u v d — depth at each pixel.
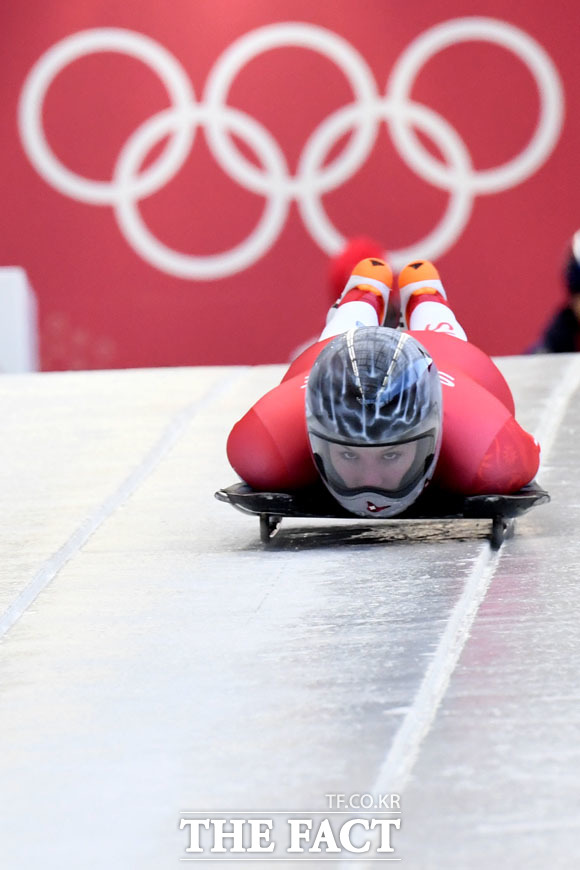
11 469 19.36
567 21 44.78
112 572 13.30
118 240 46.28
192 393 25.69
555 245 45.81
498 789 7.41
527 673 9.38
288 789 7.58
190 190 45.94
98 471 18.84
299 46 45.12
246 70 45.28
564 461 17.92
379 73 45.16
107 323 46.81
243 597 11.96
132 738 8.55
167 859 6.86
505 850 6.70
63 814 7.46
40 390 27.27
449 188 45.66
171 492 17.36
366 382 12.23
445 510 13.41
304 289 46.28
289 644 10.38
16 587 12.67
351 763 7.89
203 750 8.26
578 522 14.40
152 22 45.16
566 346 36.97
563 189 45.56
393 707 8.80
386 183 45.72
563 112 45.16
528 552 13.15
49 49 45.44
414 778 7.64
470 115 45.31
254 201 45.94
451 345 15.07
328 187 45.75
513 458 13.25
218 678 9.65
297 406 13.75
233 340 46.78
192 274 46.41
